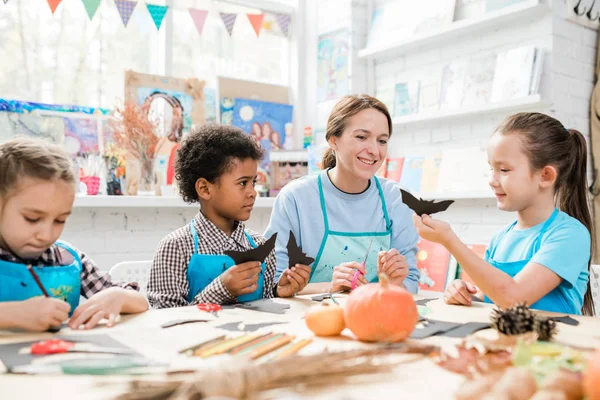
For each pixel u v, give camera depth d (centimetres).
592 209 237
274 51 319
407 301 77
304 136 307
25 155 96
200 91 274
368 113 163
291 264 127
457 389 56
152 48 277
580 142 141
